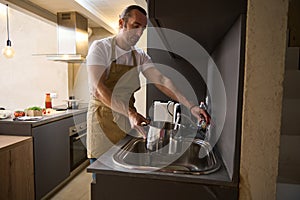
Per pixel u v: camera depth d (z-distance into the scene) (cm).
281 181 109
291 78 144
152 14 72
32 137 196
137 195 77
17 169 177
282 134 134
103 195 79
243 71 69
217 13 69
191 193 74
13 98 359
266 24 66
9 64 354
